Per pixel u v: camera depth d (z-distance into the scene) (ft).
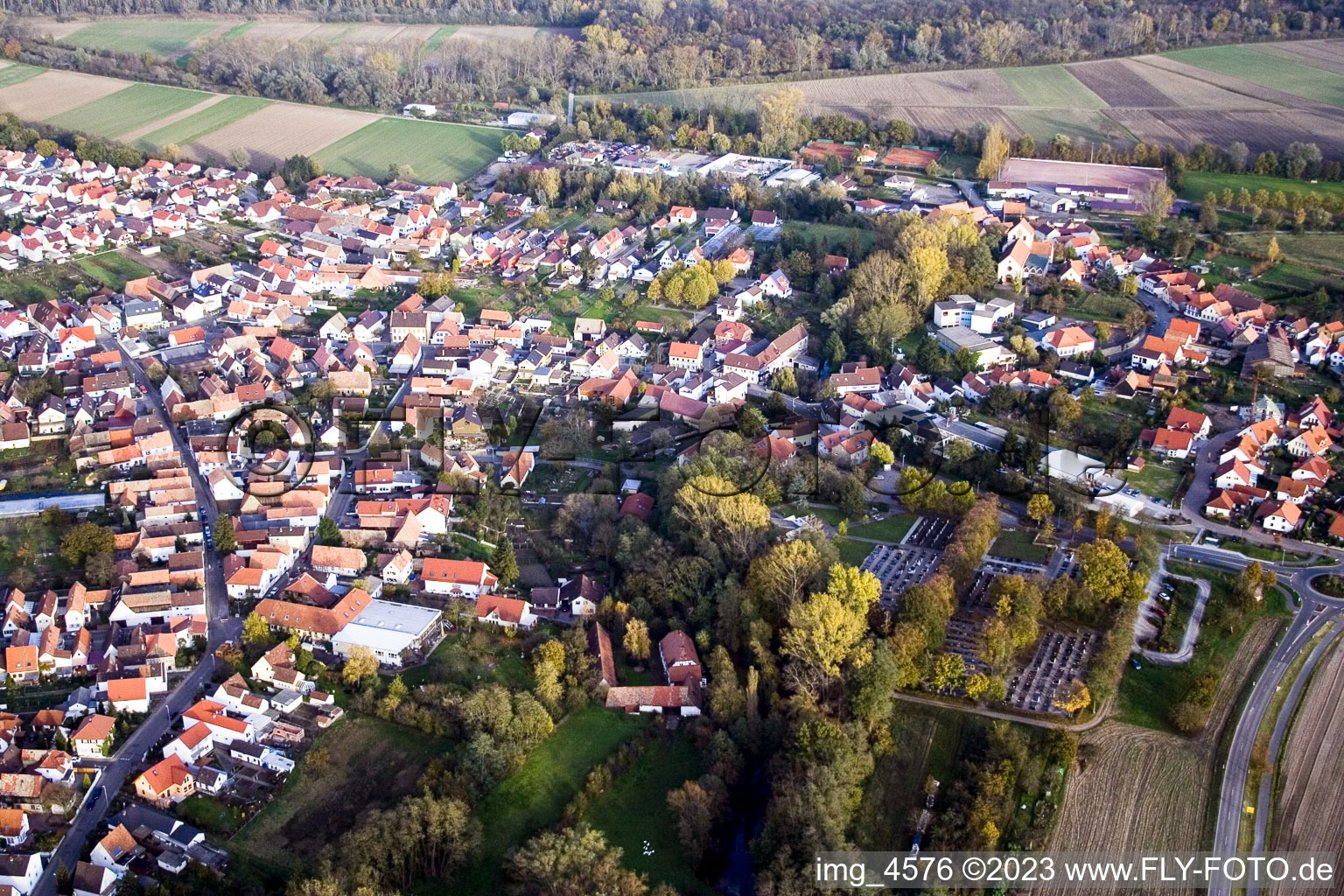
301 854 579.89
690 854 585.63
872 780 616.80
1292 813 600.80
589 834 567.59
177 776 616.80
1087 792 611.06
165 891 549.54
